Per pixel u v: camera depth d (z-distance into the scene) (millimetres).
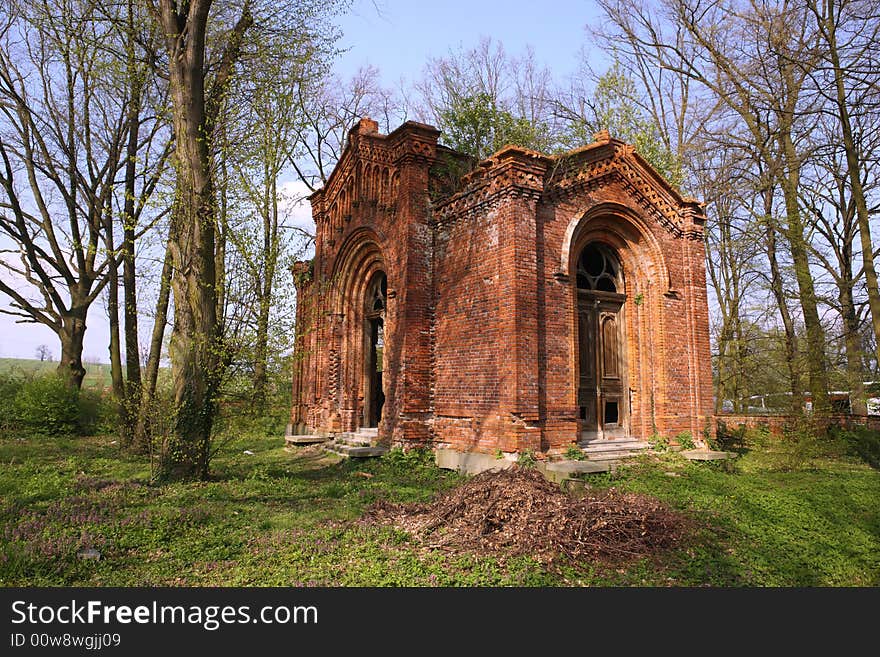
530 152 11750
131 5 15227
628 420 13648
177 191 11656
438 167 14664
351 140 16922
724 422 19469
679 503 9336
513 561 6660
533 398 11211
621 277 14141
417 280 13828
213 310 11719
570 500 7992
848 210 20766
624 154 13734
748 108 20172
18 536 6922
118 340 20016
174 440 11289
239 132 12633
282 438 20609
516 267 11398
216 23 15898
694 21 22422
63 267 22797
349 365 17016
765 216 19891
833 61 14258
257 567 6410
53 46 18422
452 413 12945
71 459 14102
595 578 6324
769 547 7727
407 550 7062
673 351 13750
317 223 19109
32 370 25047
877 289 15117
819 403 16625
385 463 13188
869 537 8391
